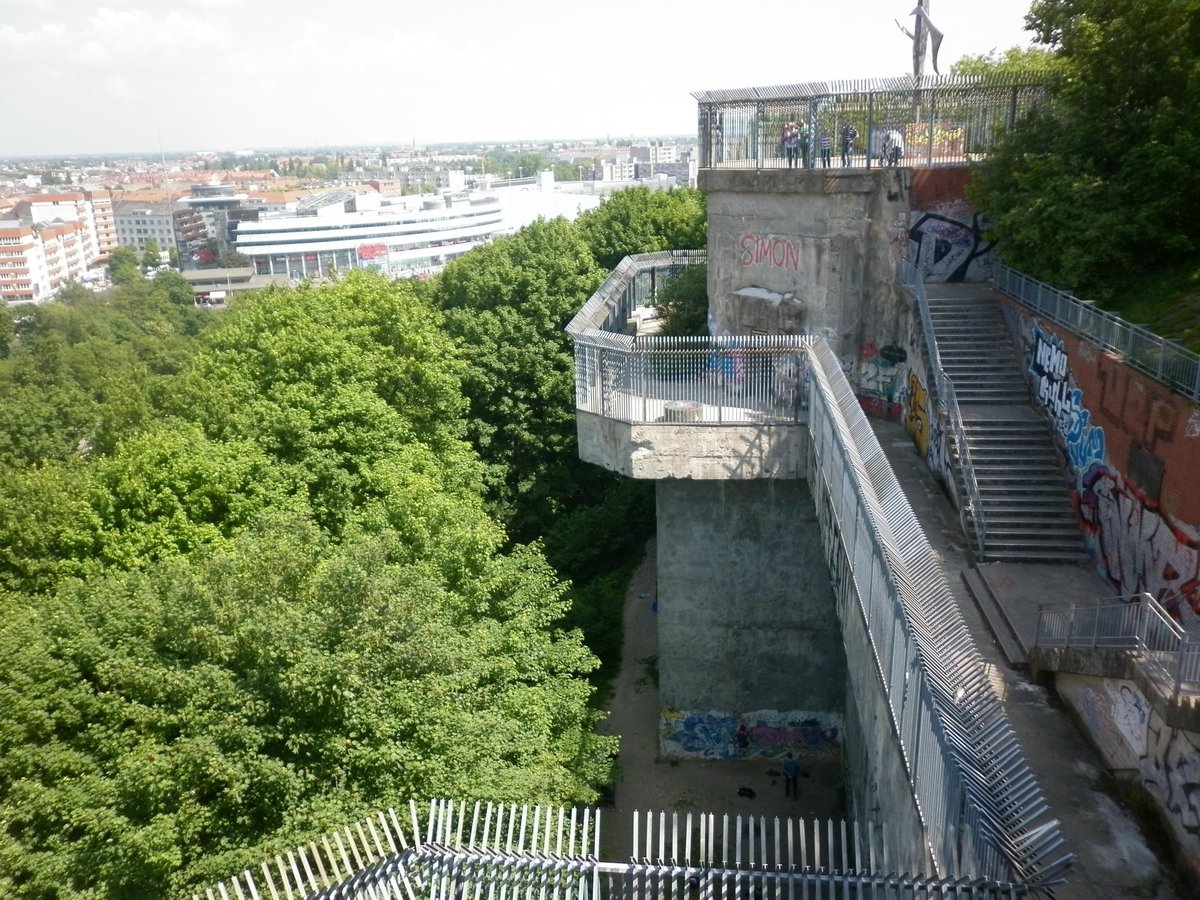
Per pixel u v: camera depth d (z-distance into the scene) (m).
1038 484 18.48
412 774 13.14
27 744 14.11
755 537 21.95
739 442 20.22
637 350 20.42
